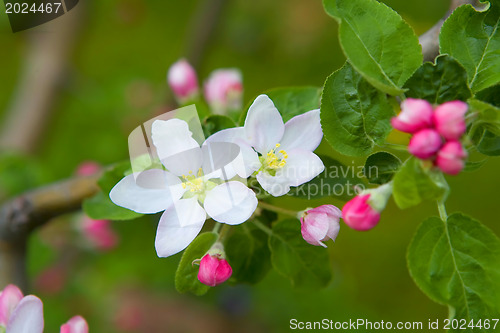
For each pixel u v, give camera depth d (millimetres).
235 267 411
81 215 702
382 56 365
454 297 362
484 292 362
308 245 405
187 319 963
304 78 944
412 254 364
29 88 770
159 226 368
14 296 395
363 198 356
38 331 380
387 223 878
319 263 408
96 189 469
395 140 594
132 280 903
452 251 365
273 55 965
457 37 372
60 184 483
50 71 766
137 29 964
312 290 414
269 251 411
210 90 476
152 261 844
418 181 344
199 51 735
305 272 409
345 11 367
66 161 845
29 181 600
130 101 797
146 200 372
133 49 953
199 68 736
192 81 498
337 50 957
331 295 821
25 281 524
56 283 792
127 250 840
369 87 368
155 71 938
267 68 957
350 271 856
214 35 737
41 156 850
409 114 343
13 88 942
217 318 951
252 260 411
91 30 906
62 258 784
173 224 368
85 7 784
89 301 828
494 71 368
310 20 980
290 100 400
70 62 787
